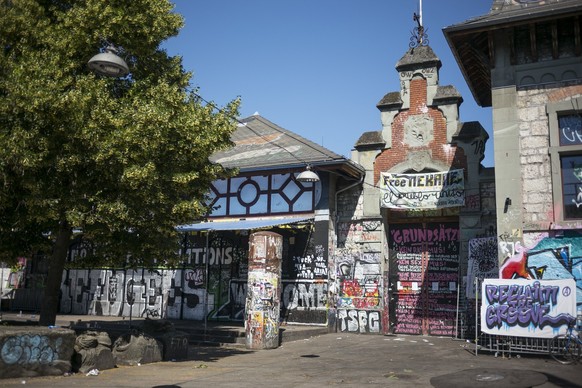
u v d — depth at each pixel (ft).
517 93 40.29
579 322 34.96
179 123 32.65
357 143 56.80
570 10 36.96
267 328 42.80
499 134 40.24
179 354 36.83
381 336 51.52
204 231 54.13
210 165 36.40
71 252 66.74
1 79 29.45
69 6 33.73
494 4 42.34
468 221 50.88
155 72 36.32
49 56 30.81
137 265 38.60
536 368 30.58
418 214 55.31
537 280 36.04
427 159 53.67
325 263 54.03
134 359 33.42
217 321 58.44
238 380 27.73
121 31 32.78
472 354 37.88
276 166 54.90
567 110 38.47
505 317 36.45
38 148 29.35
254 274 43.91
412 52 56.03
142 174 30.01
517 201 38.96
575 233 37.09
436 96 53.83
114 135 30.04
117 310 65.51
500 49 41.04
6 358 26.37
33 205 30.48
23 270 76.13
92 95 30.66
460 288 50.96
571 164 38.47
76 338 30.71
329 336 50.98
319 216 55.16
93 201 31.30
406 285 54.65
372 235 54.95
